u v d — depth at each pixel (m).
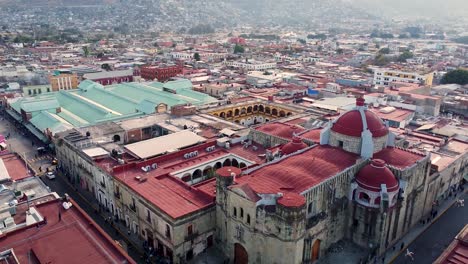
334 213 68.88
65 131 108.88
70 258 52.38
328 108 132.62
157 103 138.38
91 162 89.00
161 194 72.81
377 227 68.75
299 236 58.09
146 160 86.25
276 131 97.81
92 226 59.94
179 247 66.25
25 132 141.62
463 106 150.38
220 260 68.88
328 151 75.56
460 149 102.19
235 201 63.47
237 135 104.00
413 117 134.25
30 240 56.38
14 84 187.12
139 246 73.88
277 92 165.50
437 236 79.06
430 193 85.50
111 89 181.75
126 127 114.38
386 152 77.06
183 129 111.44
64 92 171.88
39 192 75.31
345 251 70.62
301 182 63.41
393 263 69.94
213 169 89.44
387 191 67.19
